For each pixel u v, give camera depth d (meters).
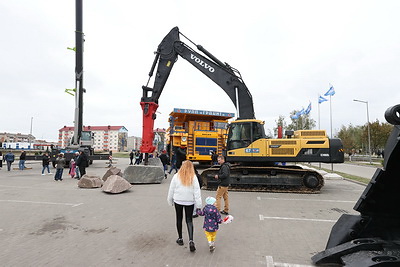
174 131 19.42
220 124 20.00
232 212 6.97
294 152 10.27
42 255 4.00
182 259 3.90
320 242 4.68
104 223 5.78
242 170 10.74
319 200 8.74
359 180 14.59
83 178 10.98
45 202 7.97
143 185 11.91
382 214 3.51
